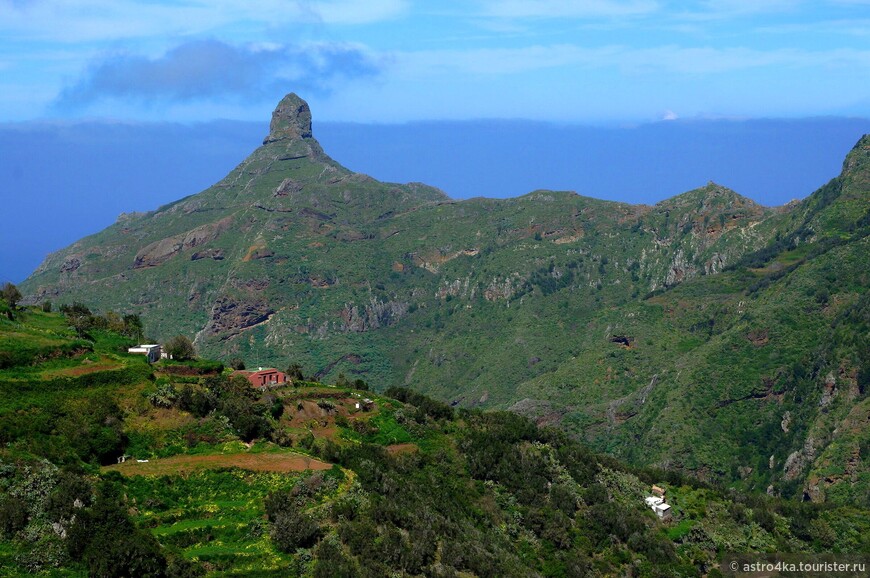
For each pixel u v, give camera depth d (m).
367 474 126.81
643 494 157.62
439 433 158.00
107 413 124.50
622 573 136.00
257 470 120.56
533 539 137.12
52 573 96.62
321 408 153.00
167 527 108.31
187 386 136.12
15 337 140.50
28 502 102.56
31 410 120.69
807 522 157.62
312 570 104.25
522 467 151.88
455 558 114.38
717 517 155.75
